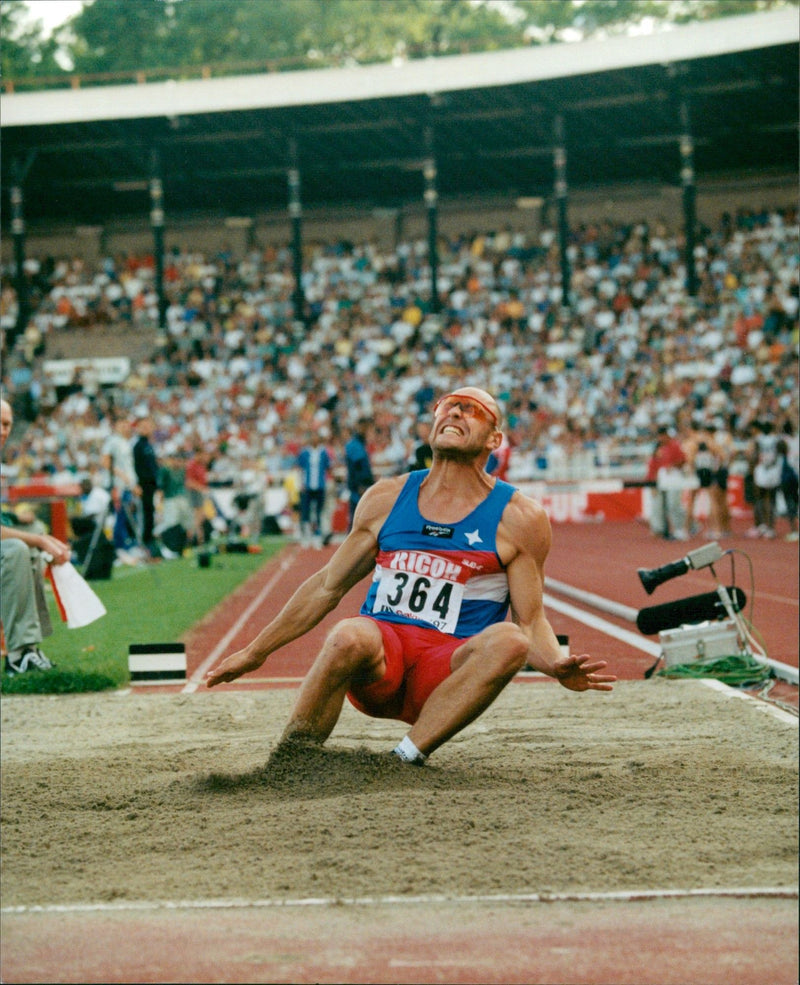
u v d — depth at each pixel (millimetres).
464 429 7578
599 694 11656
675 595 21844
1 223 75438
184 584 24609
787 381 51000
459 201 71875
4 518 13492
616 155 66438
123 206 75438
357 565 7891
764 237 61562
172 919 5086
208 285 68688
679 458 37594
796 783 7621
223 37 65062
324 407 56500
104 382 63500
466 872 5648
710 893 5324
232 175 69500
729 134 63469
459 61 58219
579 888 5426
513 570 7641
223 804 7090
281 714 11125
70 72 66062
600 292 60594
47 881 5719
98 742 9789
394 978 4430
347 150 66812
